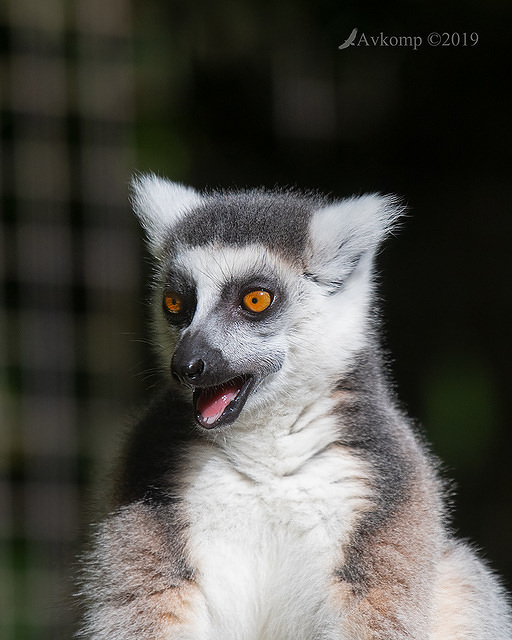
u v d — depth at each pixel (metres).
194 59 16.81
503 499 15.20
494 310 16.16
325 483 7.68
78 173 14.77
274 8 16.61
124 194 14.94
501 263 16.31
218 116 17.20
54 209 14.56
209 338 7.81
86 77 14.91
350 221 8.32
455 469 15.25
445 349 16.08
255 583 7.86
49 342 14.36
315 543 7.64
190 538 7.65
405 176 16.86
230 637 7.81
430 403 15.69
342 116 17.16
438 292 16.34
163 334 8.48
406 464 7.91
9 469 14.15
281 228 8.34
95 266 14.63
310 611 7.76
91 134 14.90
